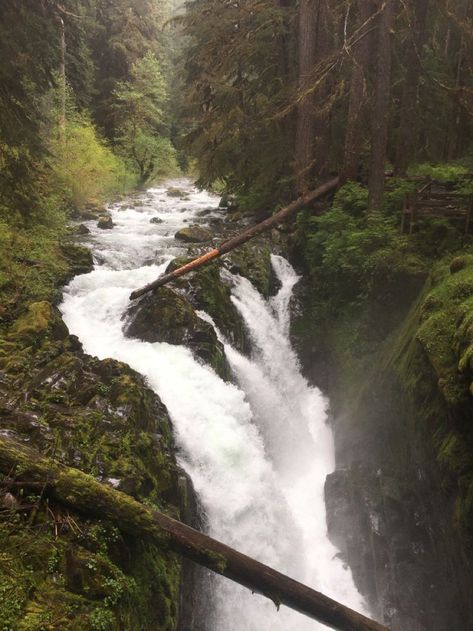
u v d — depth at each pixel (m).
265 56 17.97
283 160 18.02
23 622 4.60
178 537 6.05
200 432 9.41
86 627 4.82
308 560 9.76
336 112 17.06
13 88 11.70
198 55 19.30
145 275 13.07
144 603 5.94
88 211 21.08
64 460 6.63
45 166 13.29
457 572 6.48
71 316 11.55
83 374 8.38
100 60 37.44
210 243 16.05
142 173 33.12
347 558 9.51
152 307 11.40
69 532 5.65
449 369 6.64
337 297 13.03
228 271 14.12
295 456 12.37
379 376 9.57
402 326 9.90
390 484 8.41
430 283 9.30
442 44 18.36
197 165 20.25
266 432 12.05
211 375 10.52
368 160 15.80
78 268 13.13
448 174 14.12
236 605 8.12
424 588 7.36
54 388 7.98
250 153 18.38
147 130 36.47
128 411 7.88
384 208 13.14
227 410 10.15
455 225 11.19
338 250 12.77
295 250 16.03
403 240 11.17
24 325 9.78
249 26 17.66
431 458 7.16
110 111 36.69
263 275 14.48
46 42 12.09
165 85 37.56
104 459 6.84
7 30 10.95
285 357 13.69
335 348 12.37
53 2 13.95
